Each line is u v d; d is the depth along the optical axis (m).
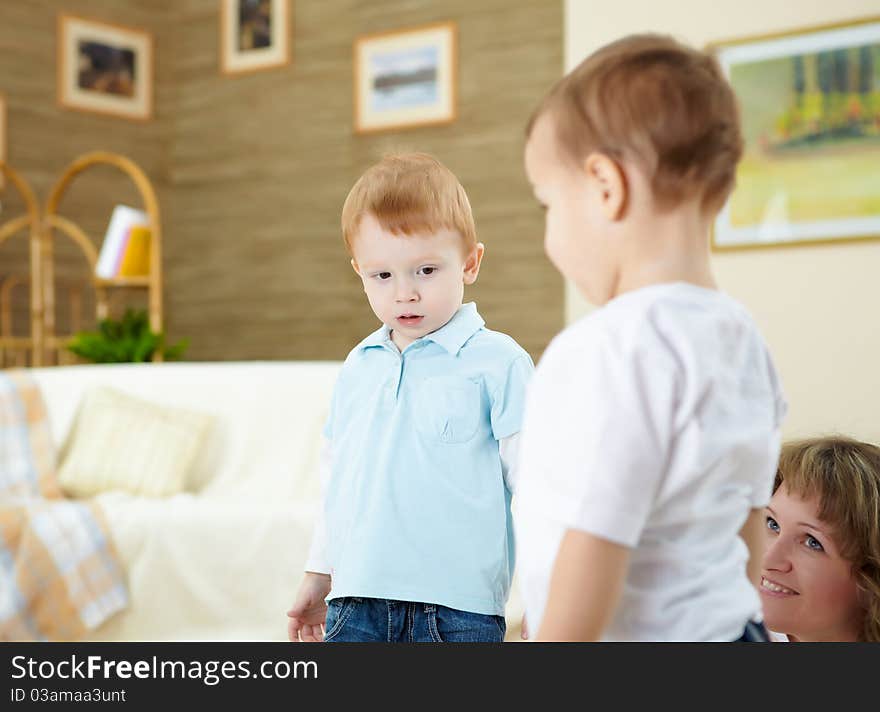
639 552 0.80
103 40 6.23
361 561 1.27
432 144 5.67
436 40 5.66
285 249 6.16
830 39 4.21
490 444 1.32
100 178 6.21
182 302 6.49
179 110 6.51
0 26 5.83
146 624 2.84
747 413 0.82
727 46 4.41
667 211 0.80
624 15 4.64
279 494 3.43
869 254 4.16
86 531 2.81
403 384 1.33
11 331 5.81
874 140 4.13
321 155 6.04
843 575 1.07
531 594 0.80
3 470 3.45
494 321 5.45
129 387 3.71
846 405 4.20
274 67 6.19
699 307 0.80
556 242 0.84
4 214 5.79
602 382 0.76
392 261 1.31
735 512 0.82
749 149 4.36
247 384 3.64
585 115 0.80
